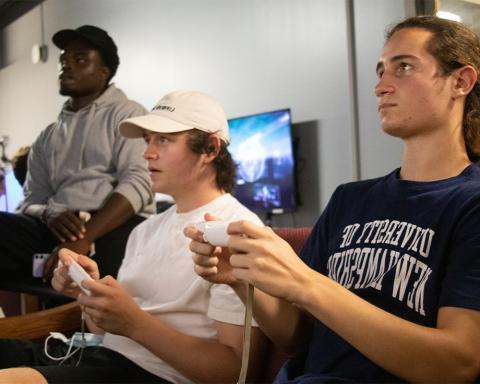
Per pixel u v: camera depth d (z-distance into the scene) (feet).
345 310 2.90
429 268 3.22
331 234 3.93
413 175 3.65
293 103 14.24
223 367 4.09
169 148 4.87
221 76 16.06
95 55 8.52
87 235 7.28
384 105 3.62
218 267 3.64
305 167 13.98
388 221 3.54
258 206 14.61
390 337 2.86
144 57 18.39
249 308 3.13
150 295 4.82
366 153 12.60
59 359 4.88
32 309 8.09
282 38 14.46
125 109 8.25
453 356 2.82
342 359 3.40
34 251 8.14
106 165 8.01
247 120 14.88
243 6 15.40
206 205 4.83
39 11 22.21
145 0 18.26
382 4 12.25
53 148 8.38
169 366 4.45
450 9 9.80
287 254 2.95
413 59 3.53
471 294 2.93
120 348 4.74
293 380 3.43
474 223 3.12
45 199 8.56
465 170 3.50
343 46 13.07
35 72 22.54
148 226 5.26
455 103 3.54
